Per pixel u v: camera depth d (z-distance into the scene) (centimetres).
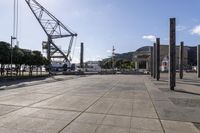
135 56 9519
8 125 661
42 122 699
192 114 840
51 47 5747
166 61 5816
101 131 621
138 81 2572
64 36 5981
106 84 2095
